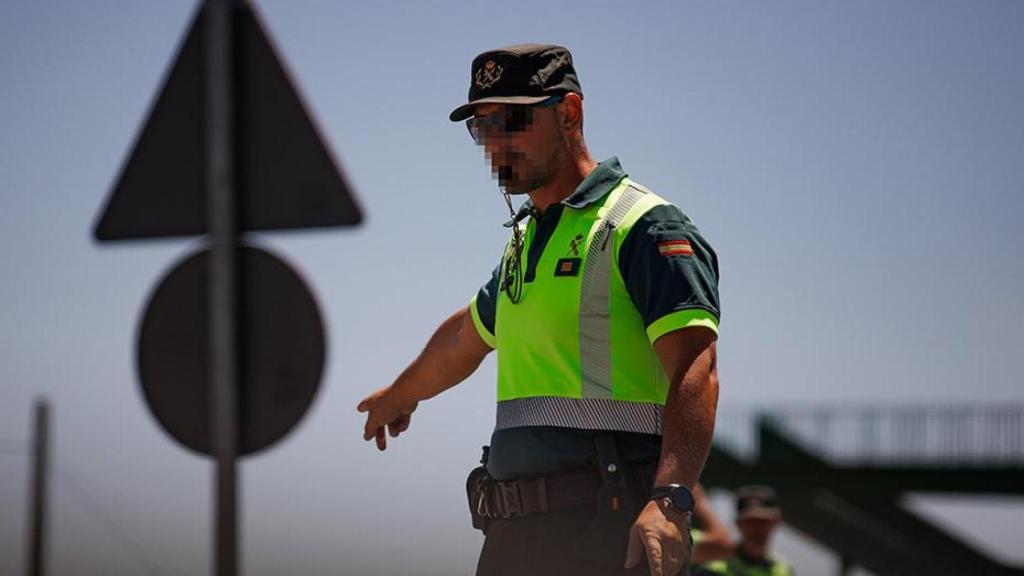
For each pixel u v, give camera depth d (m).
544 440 8.15
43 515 41.66
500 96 8.34
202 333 11.00
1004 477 52.38
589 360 8.12
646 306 7.91
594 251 8.16
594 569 7.91
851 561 63.31
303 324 10.90
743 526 20.84
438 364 9.73
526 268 8.45
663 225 8.01
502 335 8.54
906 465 53.97
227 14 11.17
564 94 8.41
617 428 8.05
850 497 57.81
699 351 7.75
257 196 11.05
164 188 11.21
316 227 10.94
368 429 10.22
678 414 7.65
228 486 10.84
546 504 8.10
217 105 11.09
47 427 42.16
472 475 8.70
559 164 8.43
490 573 8.33
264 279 10.99
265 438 10.89
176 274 11.07
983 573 62.09
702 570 20.38
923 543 62.09
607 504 7.92
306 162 10.98
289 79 11.05
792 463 55.19
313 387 10.85
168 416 11.02
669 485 7.54
